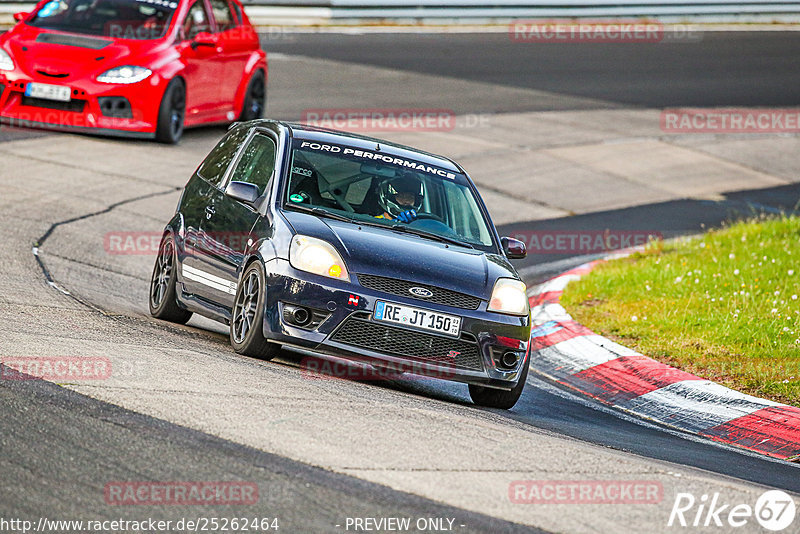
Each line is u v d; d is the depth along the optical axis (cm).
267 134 2912
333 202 2667
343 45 8962
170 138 5388
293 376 2345
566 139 6956
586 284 3962
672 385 2855
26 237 3688
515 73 8725
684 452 2333
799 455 2469
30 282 3050
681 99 8481
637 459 2114
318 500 1582
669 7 11700
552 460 1948
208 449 1742
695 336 3288
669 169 6631
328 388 2273
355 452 1820
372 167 2816
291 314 2405
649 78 9125
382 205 2716
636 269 4153
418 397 2447
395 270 2452
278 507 1540
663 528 1645
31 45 5228
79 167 4859
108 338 2441
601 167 6444
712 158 6988
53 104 5169
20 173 4600
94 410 1869
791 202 6188
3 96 5169
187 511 1498
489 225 2839
